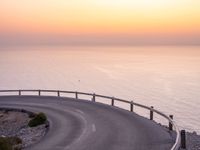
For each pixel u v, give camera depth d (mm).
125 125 23469
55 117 30000
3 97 48469
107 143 18125
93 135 20578
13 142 21359
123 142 18156
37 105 39188
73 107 35750
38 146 18281
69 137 20453
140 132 20734
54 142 19172
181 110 174375
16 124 32812
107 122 25266
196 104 191875
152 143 17703
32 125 28547
